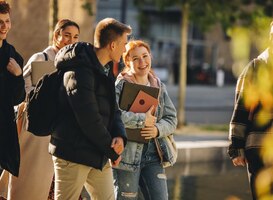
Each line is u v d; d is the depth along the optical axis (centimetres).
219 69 5109
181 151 1439
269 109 622
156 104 690
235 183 1249
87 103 555
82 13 1325
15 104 705
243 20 1798
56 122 584
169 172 1334
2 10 688
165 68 4931
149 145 696
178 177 1285
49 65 751
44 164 763
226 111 2984
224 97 3953
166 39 4900
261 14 1766
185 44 1992
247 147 645
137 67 709
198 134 1820
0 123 690
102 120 567
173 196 1103
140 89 690
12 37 1312
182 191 1152
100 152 574
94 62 568
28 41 1310
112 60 595
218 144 1509
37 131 591
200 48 5084
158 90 693
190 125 2100
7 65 693
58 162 585
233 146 659
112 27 584
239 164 667
